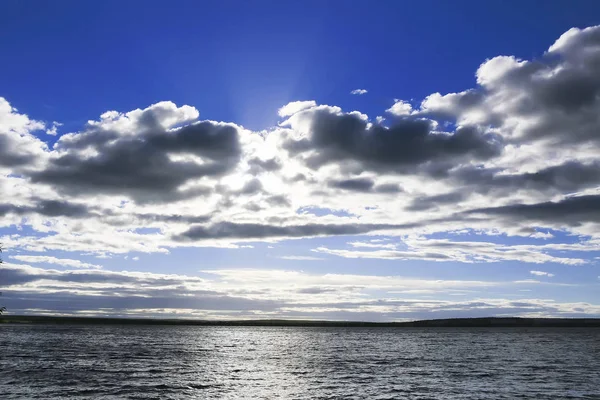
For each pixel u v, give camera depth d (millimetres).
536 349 147250
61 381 63469
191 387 61281
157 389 58719
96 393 54656
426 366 90625
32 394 53344
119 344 158000
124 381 64812
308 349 150875
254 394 56594
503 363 96750
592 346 165000
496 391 58500
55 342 161625
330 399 53344
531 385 63594
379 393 57250
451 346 167375
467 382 66625
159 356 110938
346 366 91062
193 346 159500
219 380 68812
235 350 142500
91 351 120812
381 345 176125
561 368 86312
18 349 123125
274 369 85312
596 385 63719
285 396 55312
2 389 56250
